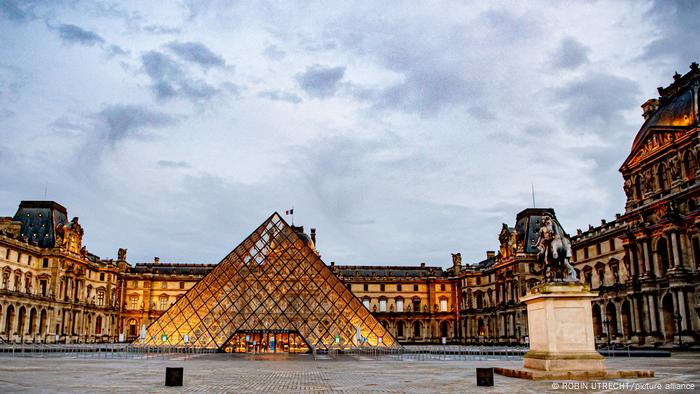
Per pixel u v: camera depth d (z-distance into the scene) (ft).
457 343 582.76
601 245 363.35
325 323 260.42
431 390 90.43
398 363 178.91
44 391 90.07
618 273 343.05
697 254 268.41
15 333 391.65
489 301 542.98
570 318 104.27
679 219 276.82
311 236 627.87
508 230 494.59
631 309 311.27
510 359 208.54
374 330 260.62
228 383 106.22
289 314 261.85
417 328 625.82
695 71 292.81
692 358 200.54
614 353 228.22
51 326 437.58
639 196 322.34
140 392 89.15
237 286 270.05
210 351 252.21
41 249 446.19
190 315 263.29
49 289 442.91
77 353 256.73
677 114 294.05
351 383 105.60
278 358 212.02
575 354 103.30
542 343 106.63
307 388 96.32
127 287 600.39
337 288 270.67
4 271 391.86
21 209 466.70
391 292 628.28
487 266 562.66
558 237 108.99
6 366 156.35
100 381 108.58
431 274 628.28
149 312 592.60
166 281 609.83
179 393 88.12
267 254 280.10
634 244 313.73
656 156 302.66
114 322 565.94
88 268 518.37
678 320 265.13
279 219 294.05
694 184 270.46
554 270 108.37
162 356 225.97
